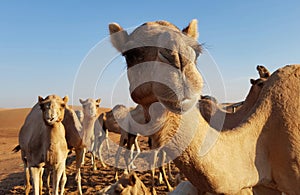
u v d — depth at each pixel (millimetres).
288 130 3785
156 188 10633
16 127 58469
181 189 5484
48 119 8398
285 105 3893
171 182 11188
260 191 4176
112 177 12750
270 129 3846
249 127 3764
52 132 8625
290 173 3777
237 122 4656
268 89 4051
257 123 3822
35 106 10258
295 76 4102
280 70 4211
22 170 16594
